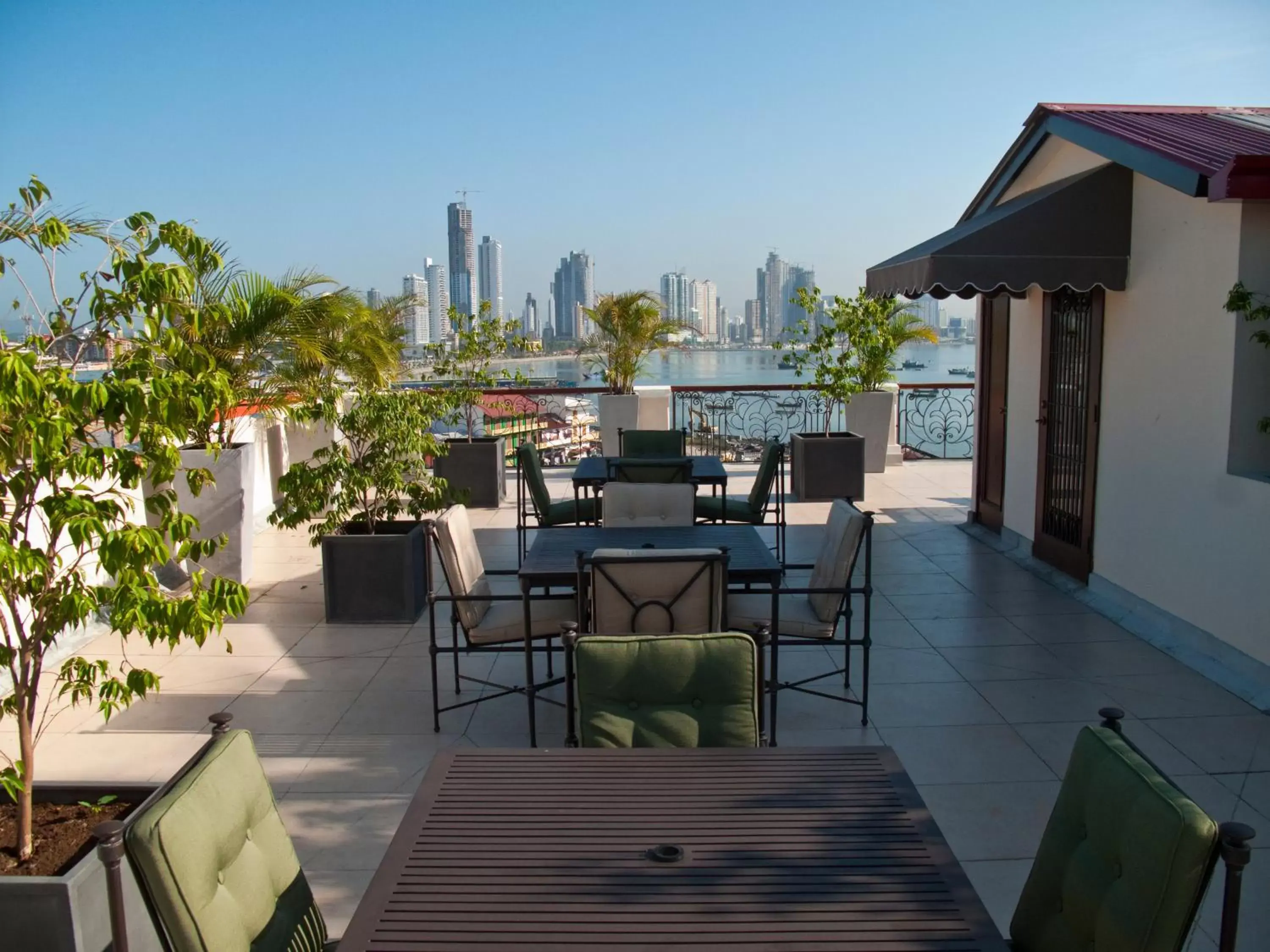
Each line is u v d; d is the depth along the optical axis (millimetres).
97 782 2729
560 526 6539
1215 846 1592
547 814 2043
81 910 2199
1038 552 6781
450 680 4785
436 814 2045
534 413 10969
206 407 2619
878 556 7121
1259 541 4402
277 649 5262
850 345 9992
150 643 2586
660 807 2066
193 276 2660
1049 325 6527
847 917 1682
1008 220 5395
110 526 3145
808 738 4051
